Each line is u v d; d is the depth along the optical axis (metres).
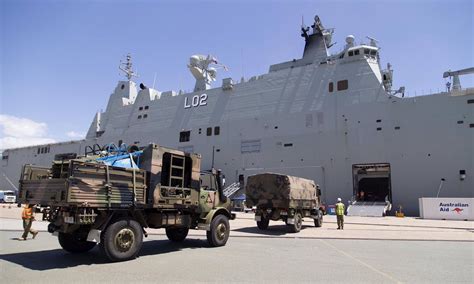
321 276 7.42
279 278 7.18
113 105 49.34
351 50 32.31
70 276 7.11
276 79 36.41
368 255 10.41
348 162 30.72
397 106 29.47
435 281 7.10
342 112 31.67
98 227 8.59
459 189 26.30
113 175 8.84
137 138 44.09
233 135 37.16
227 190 35.19
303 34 37.78
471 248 12.12
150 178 9.91
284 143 34.03
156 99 44.47
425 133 28.11
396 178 28.67
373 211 28.45
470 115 26.80
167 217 10.57
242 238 14.69
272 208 17.78
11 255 9.56
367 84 31.12
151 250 10.85
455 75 29.28
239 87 38.50
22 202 9.23
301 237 15.15
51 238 13.34
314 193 20.77
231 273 7.59
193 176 11.38
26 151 58.34
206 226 11.52
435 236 15.69
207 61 43.47
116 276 7.15
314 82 33.94
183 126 40.88
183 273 7.52
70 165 8.01
